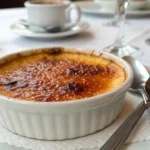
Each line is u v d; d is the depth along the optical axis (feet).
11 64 1.38
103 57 1.40
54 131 1.10
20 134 1.13
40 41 1.89
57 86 1.22
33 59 1.43
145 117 1.17
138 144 1.08
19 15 2.46
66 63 1.40
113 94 1.11
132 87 1.30
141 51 1.70
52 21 1.96
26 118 1.10
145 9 2.51
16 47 1.79
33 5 1.94
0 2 3.85
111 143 1.06
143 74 1.36
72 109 1.07
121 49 1.70
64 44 1.83
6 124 1.15
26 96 1.16
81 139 1.11
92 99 1.08
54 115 1.08
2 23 2.24
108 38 1.92
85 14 2.48
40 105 1.06
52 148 1.08
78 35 1.99
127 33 2.02
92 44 1.82
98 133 1.13
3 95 1.13
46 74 1.31
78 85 1.22
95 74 1.31
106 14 2.39
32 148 1.09
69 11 2.12
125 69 1.28
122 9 1.77
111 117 1.16
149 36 1.96
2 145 1.10
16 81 1.26
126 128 1.11
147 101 1.22
